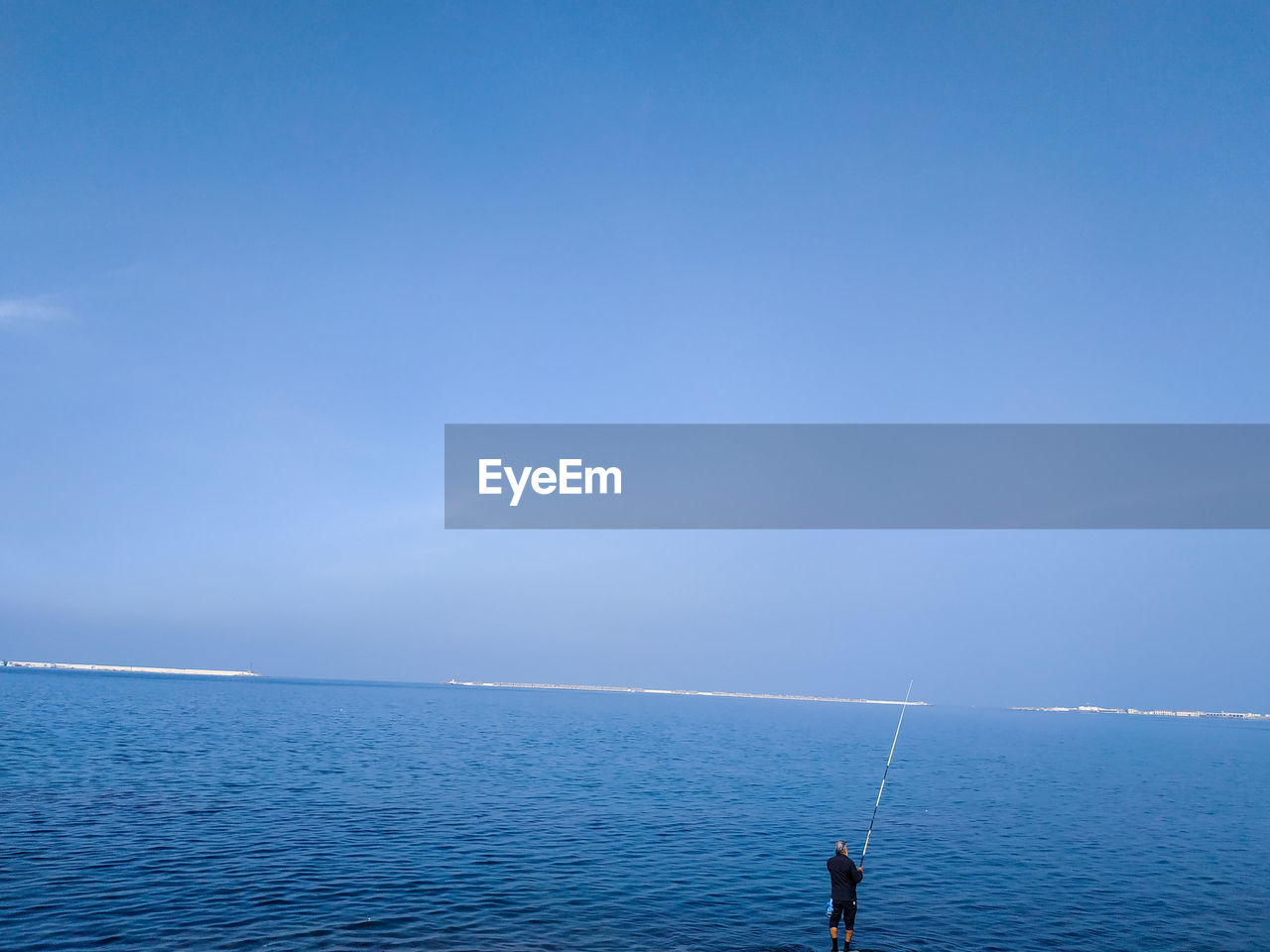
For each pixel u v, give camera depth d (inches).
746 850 1034.7
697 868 924.6
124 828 1003.3
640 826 1177.4
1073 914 784.9
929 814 1398.9
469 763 1946.4
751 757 2459.4
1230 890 911.0
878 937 688.4
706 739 3248.0
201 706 4077.3
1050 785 1926.7
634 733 3462.1
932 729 5211.6
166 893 733.3
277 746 2144.4
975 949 666.8
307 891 759.7
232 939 616.4
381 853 927.7
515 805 1320.1
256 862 861.2
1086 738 4665.4
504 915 711.1
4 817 1039.6
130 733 2319.1
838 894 661.9
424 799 1341.0
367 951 598.9
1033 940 698.8
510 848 988.6
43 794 1226.0
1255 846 1192.8
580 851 989.8
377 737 2608.3
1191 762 2930.6
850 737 3838.6
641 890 818.8
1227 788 2001.7
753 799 1504.7
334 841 981.2
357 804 1261.1
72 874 784.9
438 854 936.3
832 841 1113.4
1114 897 855.7
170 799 1227.2
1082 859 1055.6
